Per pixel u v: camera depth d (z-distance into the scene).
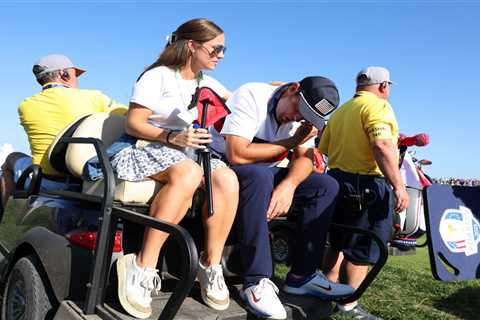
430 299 4.23
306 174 2.76
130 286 2.19
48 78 3.68
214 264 2.47
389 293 4.34
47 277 2.46
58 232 2.60
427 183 5.48
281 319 2.41
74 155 2.67
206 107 2.41
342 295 2.87
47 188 3.27
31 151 3.55
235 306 2.50
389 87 3.77
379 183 3.39
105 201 2.21
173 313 1.90
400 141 4.46
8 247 3.17
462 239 3.04
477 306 4.07
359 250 3.38
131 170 2.36
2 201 3.96
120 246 2.45
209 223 2.45
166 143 2.41
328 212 2.82
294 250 2.86
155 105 2.49
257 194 2.47
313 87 2.66
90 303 2.19
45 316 2.42
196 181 2.32
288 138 2.81
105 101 3.73
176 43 2.64
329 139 3.76
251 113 2.82
